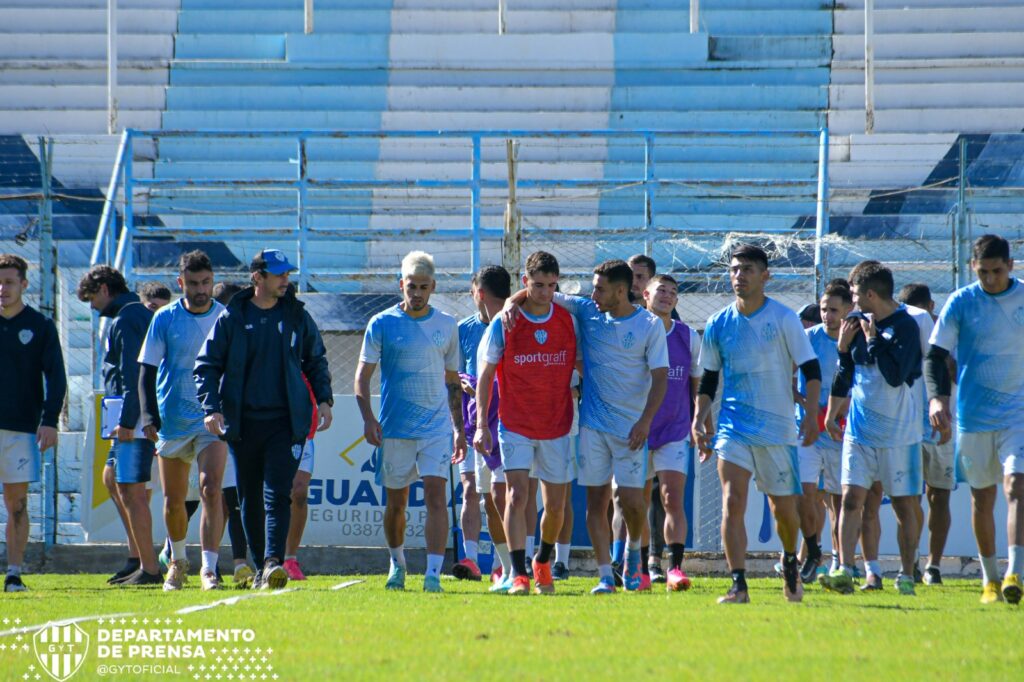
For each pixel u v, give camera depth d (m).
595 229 48.38
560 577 32.12
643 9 78.56
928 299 33.31
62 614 21.05
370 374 27.08
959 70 72.75
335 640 17.11
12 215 58.44
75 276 50.00
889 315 28.19
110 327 29.50
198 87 70.19
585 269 51.53
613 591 26.31
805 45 73.19
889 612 20.77
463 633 17.73
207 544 27.84
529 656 15.68
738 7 77.94
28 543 38.06
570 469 26.33
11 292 27.70
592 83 71.94
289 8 79.06
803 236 51.69
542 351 25.61
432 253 58.44
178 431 27.88
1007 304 24.06
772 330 22.77
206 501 27.75
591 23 77.31
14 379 27.64
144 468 29.33
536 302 25.31
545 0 79.06
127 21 76.44
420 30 77.19
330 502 37.84
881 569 36.78
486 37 72.88
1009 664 15.23
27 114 70.06
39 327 28.06
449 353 27.30
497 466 30.02
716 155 65.31
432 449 26.81
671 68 72.19
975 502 24.64
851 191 58.12
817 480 31.47
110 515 38.16
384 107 70.25
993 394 24.12
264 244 58.28
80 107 70.94
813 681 13.95
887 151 63.69
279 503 25.70
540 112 68.75
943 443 24.86
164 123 68.81
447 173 64.62
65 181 62.81
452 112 68.75
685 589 28.23
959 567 36.59
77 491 40.44
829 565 36.53
